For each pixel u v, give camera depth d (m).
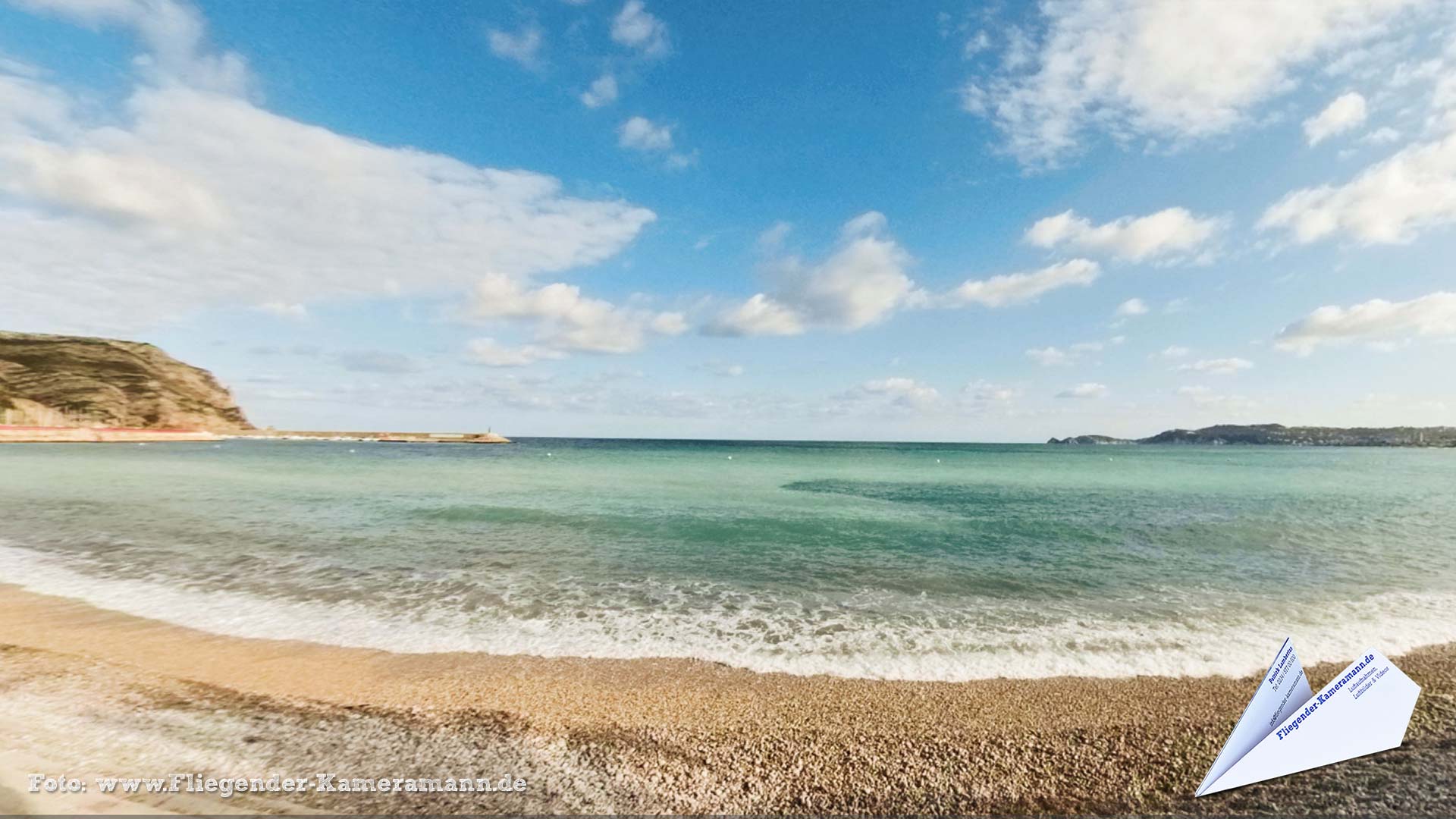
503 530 16.03
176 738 4.98
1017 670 7.05
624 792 4.43
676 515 19.16
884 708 6.00
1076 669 7.11
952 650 7.72
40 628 7.97
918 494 26.91
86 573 10.89
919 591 10.55
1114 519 19.14
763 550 13.94
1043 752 5.14
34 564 11.49
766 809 4.28
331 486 26.84
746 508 21.09
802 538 15.36
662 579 11.19
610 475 36.09
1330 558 13.49
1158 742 5.33
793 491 27.39
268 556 12.56
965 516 19.72
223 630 8.07
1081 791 4.57
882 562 12.75
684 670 6.98
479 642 7.82
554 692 6.30
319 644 7.64
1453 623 8.93
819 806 4.33
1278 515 20.50
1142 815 4.27
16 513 17.50
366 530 15.68
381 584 10.56
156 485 25.66
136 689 6.02
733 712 5.87
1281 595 10.44
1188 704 6.16
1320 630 8.58
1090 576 11.69
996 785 4.64
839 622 8.84
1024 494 27.27
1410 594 10.52
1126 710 6.01
